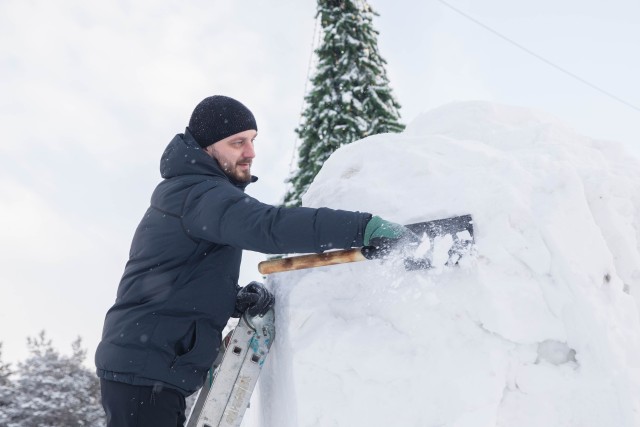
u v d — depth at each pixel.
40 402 18.28
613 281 1.55
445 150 1.95
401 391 1.54
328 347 1.65
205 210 1.67
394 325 1.63
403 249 1.57
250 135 2.00
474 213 1.63
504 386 1.47
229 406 1.80
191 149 1.86
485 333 1.52
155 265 1.77
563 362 1.50
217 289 1.78
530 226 1.58
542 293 1.53
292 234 1.55
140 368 1.66
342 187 2.05
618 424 1.38
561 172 1.65
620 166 1.88
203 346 1.74
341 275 1.83
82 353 21.02
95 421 19.41
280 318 1.88
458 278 1.59
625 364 1.42
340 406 1.59
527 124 2.19
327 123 9.28
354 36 9.88
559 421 1.43
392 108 9.77
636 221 1.72
